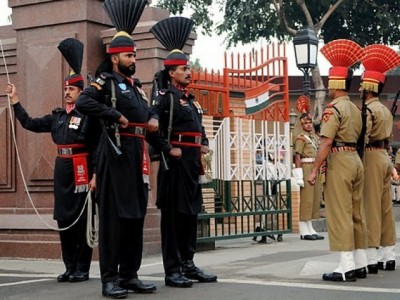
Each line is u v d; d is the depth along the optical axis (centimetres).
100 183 653
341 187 716
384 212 800
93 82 646
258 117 1120
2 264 900
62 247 753
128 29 668
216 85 1083
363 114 741
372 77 787
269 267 834
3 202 980
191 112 710
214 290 668
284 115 1176
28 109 956
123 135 647
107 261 646
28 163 954
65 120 758
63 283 736
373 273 777
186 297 634
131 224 657
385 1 2788
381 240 800
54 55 938
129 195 645
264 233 1126
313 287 681
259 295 639
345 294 643
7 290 693
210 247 1048
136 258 662
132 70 660
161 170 699
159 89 705
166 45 728
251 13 2648
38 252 940
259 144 1125
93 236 739
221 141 1062
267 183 1141
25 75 962
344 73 730
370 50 788
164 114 699
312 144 1206
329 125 715
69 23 934
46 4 948
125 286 660
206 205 1048
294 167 1293
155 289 662
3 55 903
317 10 2691
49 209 939
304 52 1383
